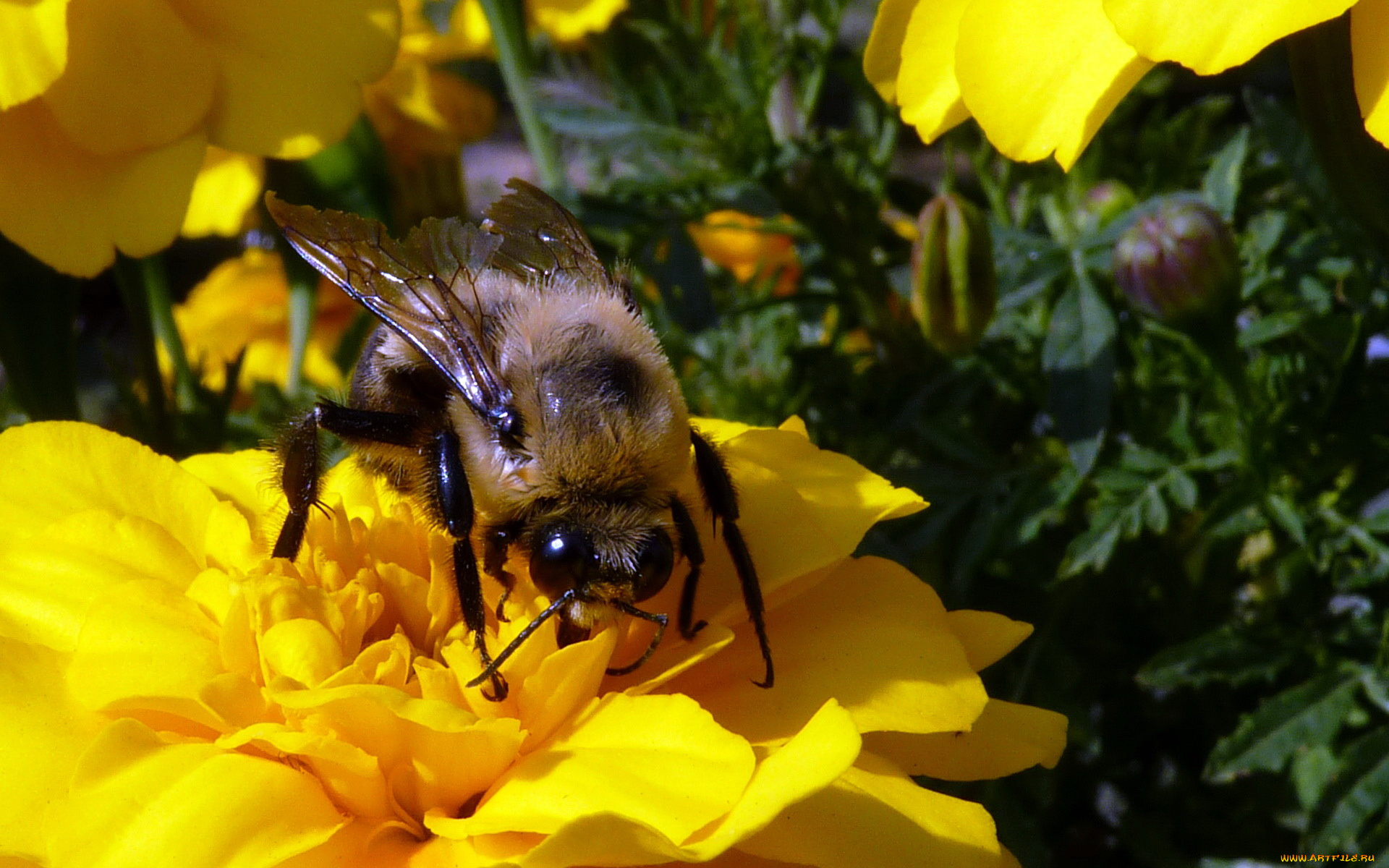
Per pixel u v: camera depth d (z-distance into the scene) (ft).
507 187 0.46
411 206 0.62
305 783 0.41
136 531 0.44
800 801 0.40
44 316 0.52
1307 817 0.51
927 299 0.51
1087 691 0.55
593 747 0.41
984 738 0.44
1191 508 0.51
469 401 0.43
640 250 0.55
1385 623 0.50
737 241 0.63
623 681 0.43
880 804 0.41
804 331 0.62
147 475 0.45
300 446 0.44
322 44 0.49
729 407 0.58
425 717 0.40
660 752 0.40
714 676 0.43
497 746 0.41
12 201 0.48
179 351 0.61
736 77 0.57
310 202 0.59
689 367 0.61
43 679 0.42
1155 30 0.42
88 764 0.40
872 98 0.59
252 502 0.46
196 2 0.49
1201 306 0.49
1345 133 0.45
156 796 0.40
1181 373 0.53
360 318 0.63
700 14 0.58
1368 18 0.42
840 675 0.42
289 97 0.49
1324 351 0.52
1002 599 0.55
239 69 0.49
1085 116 0.43
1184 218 0.49
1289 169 0.52
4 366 0.52
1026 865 0.51
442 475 0.43
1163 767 0.57
